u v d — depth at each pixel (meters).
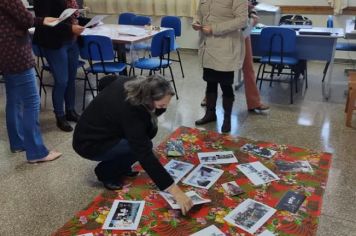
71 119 3.49
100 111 2.10
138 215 2.11
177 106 3.86
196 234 1.94
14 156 2.86
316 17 5.60
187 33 6.48
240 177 2.47
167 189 1.99
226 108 3.20
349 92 3.26
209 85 3.29
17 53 2.40
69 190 2.40
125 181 2.46
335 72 5.12
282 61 3.86
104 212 2.14
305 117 3.54
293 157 2.75
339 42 4.98
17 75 2.48
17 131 2.86
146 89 1.87
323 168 2.59
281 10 5.72
